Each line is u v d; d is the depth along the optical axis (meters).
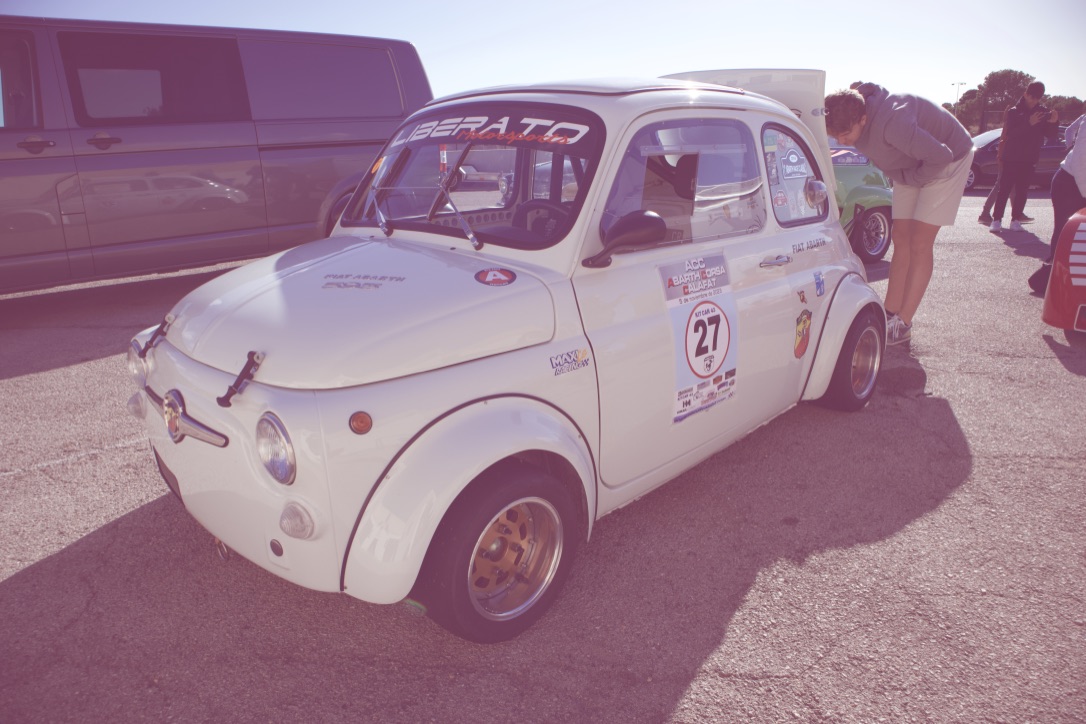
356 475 2.19
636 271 2.94
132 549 3.20
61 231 6.46
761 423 3.85
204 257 7.18
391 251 2.91
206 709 2.35
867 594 2.92
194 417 2.42
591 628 2.73
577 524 2.75
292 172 7.46
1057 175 7.07
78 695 2.40
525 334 2.55
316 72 7.58
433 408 2.29
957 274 8.12
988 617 2.78
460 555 2.36
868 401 4.70
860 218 8.50
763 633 2.70
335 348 2.25
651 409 3.01
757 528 3.38
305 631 2.71
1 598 2.88
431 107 3.62
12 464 3.97
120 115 6.64
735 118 3.50
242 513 2.38
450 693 2.43
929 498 3.62
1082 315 5.64
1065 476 3.82
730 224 3.44
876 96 5.06
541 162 2.99
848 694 2.42
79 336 6.22
